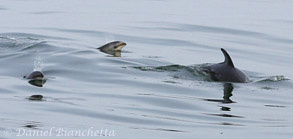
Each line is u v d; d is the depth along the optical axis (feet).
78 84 84.79
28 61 98.48
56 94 78.48
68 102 74.59
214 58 110.83
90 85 84.48
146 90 82.64
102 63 98.37
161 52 114.21
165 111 72.49
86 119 67.36
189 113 71.97
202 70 92.32
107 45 112.37
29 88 81.10
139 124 66.28
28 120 65.62
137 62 101.45
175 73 92.99
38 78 86.53
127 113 70.79
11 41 118.83
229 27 147.95
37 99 75.36
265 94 83.05
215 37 134.00
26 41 119.65
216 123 67.97
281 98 81.41
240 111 73.72
